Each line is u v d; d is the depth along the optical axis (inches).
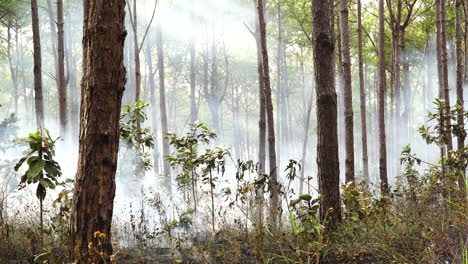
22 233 182.1
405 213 219.6
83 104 128.0
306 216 173.3
